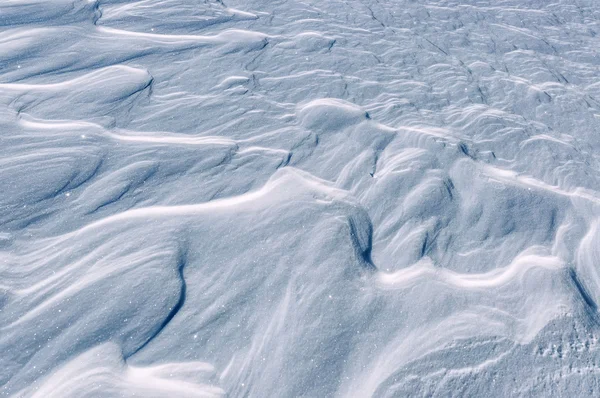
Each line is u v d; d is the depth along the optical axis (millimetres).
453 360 2604
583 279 2838
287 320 2688
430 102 3805
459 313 2715
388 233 2977
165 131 3389
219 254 2848
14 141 3230
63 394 2514
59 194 3018
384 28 4918
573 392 2549
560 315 2691
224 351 2625
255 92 3732
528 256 2896
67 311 2672
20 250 2822
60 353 2594
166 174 3139
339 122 3518
